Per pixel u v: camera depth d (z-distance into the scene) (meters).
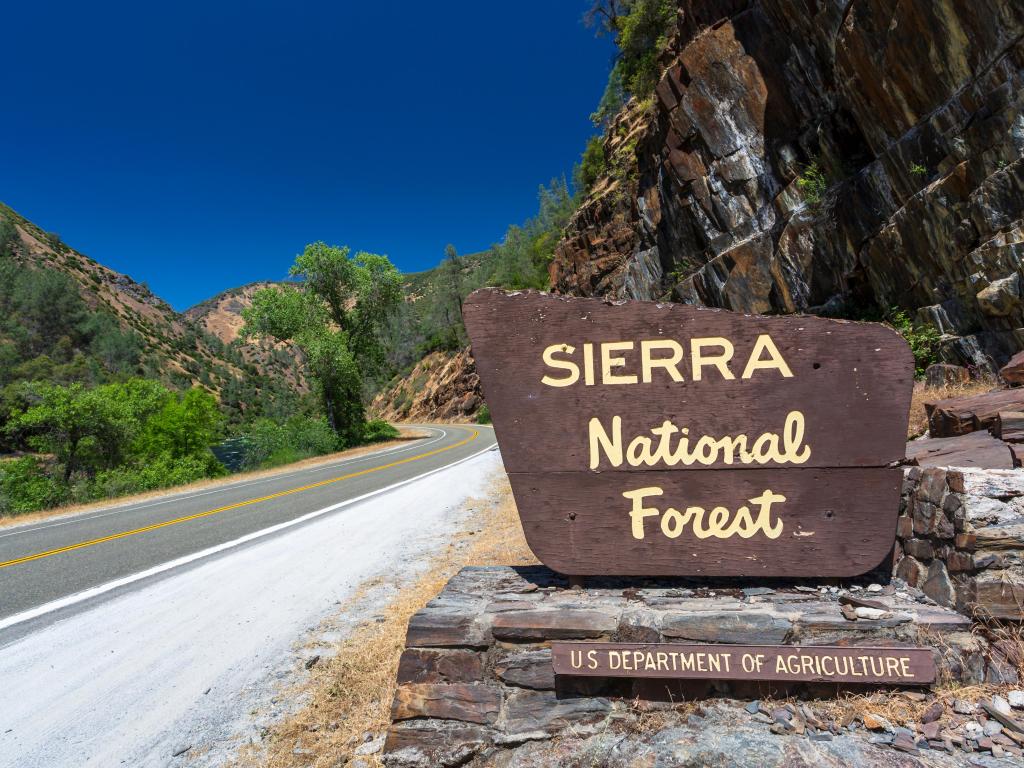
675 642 2.27
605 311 2.65
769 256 13.47
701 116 15.30
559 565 2.68
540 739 2.22
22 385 23.56
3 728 2.87
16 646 3.89
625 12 28.16
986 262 7.15
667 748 2.02
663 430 2.62
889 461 2.47
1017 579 2.18
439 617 2.40
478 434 34.72
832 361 2.52
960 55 7.58
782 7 12.09
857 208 10.48
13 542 8.23
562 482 2.68
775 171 13.61
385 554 6.08
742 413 2.57
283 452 25.09
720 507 2.59
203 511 9.99
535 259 67.38
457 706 2.31
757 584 2.67
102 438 23.88
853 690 2.19
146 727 2.87
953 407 4.45
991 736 1.92
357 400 35.12
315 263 32.75
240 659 3.62
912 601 2.43
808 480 2.54
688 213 16.62
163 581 5.38
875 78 9.10
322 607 4.52
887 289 9.77
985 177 7.36
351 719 2.91
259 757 2.61
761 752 1.93
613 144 35.50
